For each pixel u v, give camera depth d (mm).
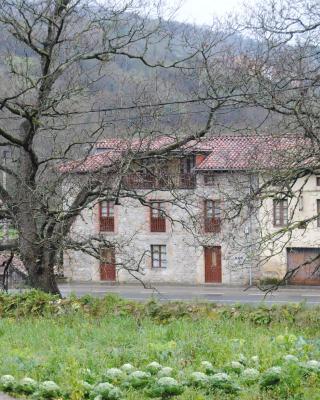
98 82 25469
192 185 40531
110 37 22844
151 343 12492
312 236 50625
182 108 24922
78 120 29734
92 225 56750
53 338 14414
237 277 53906
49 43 22188
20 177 23078
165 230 55656
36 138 25953
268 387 9117
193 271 55219
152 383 9180
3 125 25406
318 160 19359
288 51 20844
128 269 23766
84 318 17344
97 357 11359
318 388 9039
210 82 21578
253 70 20828
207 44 22516
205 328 15117
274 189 21062
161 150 23266
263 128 23609
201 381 9211
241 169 25219
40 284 24141
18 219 23219
